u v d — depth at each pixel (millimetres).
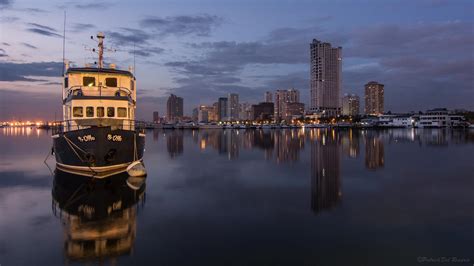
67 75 31078
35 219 16125
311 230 14375
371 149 56438
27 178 27562
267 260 11445
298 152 52406
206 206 18500
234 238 13492
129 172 26484
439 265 10945
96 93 30375
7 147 63469
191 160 42000
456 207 17891
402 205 18375
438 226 14742
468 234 13711
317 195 21141
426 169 32188
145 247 12617
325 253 11961
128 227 14922
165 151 55938
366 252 11992
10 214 16984
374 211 17250
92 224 15383
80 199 20016
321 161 39875
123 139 25750
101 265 11156
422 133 126250
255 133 154625
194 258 11633
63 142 25984
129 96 31734
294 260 11422
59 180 25672
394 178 27156
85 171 25812
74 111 27719
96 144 24484
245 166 35719
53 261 11484
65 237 13703
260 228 14734
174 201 19672
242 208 18031
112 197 20578
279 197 20688
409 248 12320
